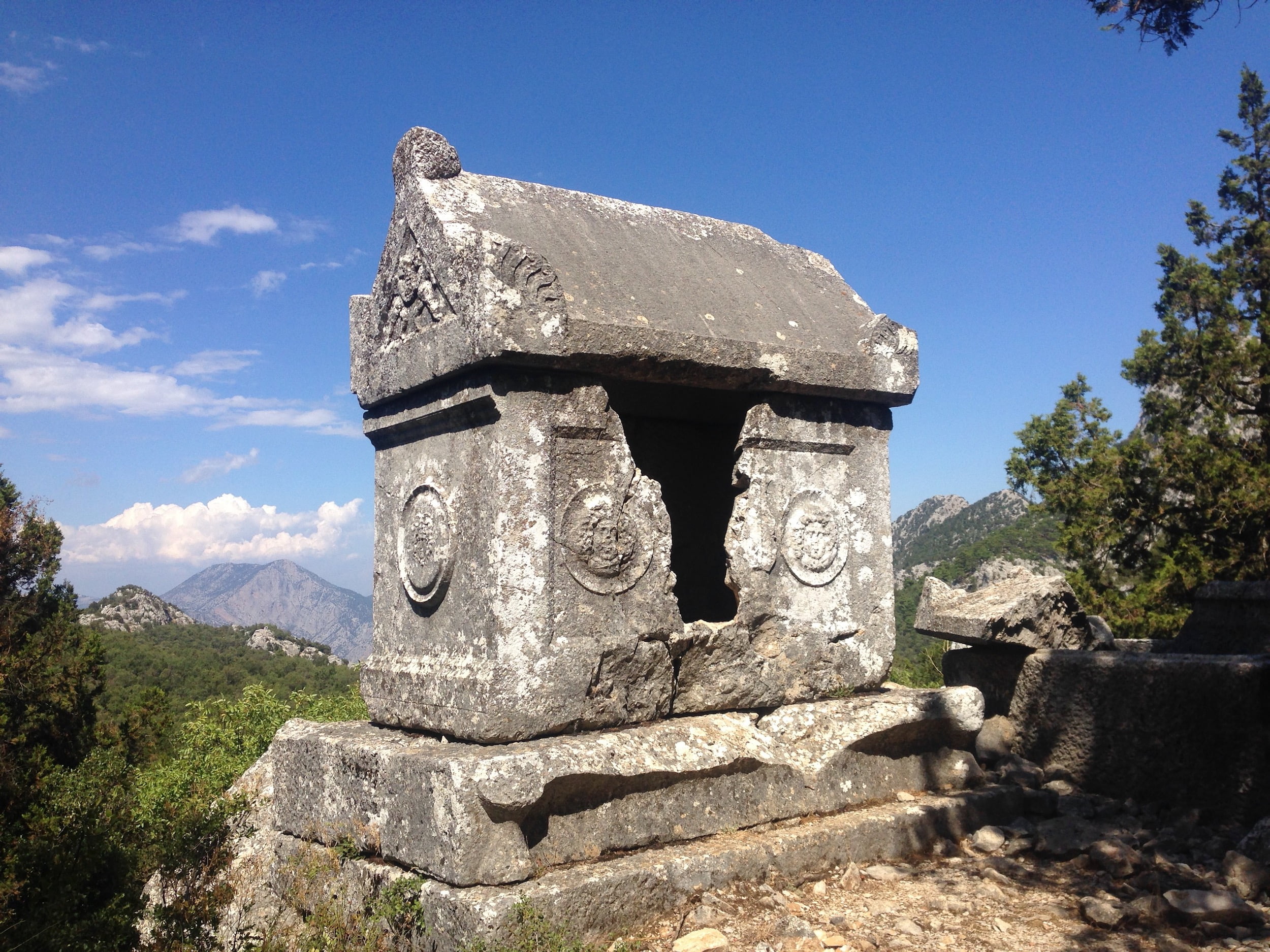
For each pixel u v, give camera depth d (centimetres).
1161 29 612
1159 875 380
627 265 457
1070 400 1480
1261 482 1233
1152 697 466
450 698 392
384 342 455
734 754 410
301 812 432
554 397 398
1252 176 1469
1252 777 423
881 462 507
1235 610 552
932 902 370
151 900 417
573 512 400
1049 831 435
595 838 375
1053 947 332
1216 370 1343
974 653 557
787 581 466
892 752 473
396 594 450
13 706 1256
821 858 405
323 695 774
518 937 320
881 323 495
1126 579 1383
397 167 448
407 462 449
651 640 417
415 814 359
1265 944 320
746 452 462
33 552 1404
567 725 388
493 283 378
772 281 519
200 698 2000
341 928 346
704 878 373
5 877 327
